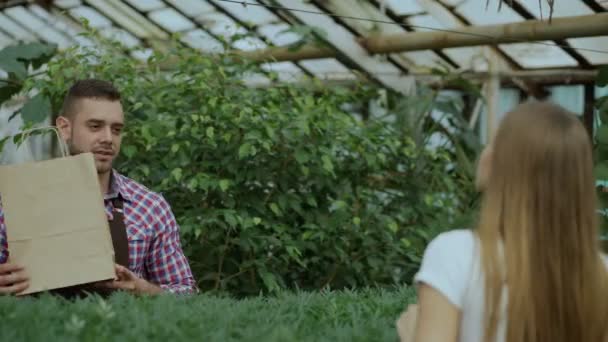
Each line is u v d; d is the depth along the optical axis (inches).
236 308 73.6
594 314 49.4
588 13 245.1
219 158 175.9
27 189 88.2
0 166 88.3
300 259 181.0
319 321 71.7
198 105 179.3
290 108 189.8
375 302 84.0
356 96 229.1
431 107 269.9
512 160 49.8
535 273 48.3
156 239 106.6
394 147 201.9
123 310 66.6
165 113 179.0
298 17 283.6
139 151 179.9
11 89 216.2
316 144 179.8
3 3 350.6
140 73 192.9
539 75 300.2
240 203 173.3
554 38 248.2
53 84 180.9
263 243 166.6
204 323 64.8
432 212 202.5
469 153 272.1
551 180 49.1
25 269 87.0
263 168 173.9
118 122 103.7
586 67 290.7
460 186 236.2
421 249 191.6
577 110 299.7
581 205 49.6
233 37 205.5
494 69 303.9
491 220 49.6
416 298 87.7
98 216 89.0
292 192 183.5
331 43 287.0
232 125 173.9
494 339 48.2
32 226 87.7
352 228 181.0
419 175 207.2
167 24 324.5
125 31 337.7
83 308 64.6
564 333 48.8
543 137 49.3
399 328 55.7
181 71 186.1
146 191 108.0
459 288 48.7
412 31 284.8
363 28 289.0
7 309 64.4
